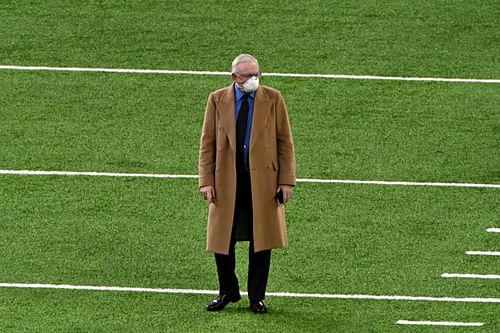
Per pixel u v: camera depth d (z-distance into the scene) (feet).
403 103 212.84
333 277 166.91
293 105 211.41
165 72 220.64
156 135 203.82
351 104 212.23
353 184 191.21
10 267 168.35
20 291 162.40
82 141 201.77
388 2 240.53
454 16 236.84
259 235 152.15
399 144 201.87
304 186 189.98
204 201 186.29
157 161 196.95
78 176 192.44
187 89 216.33
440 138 203.62
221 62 223.71
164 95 214.48
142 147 200.54
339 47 227.81
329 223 180.45
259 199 151.74
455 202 186.60
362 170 194.90
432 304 160.56
